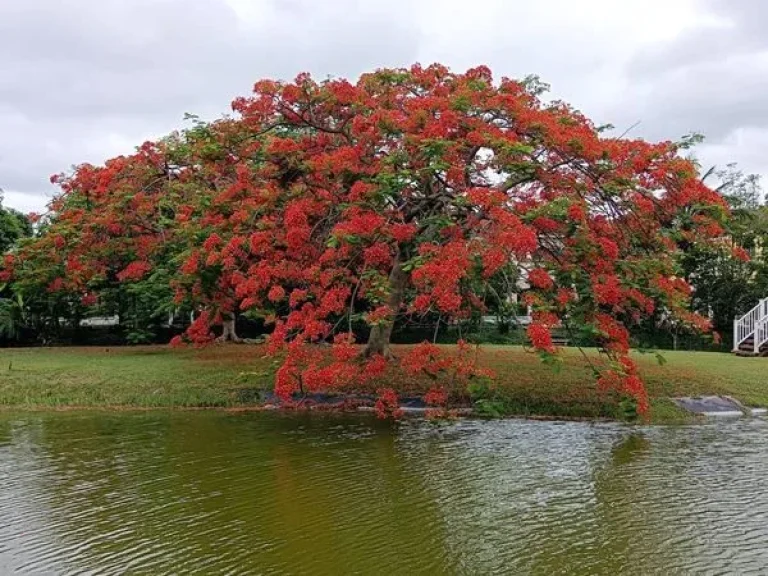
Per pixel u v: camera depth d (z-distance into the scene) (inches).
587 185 391.5
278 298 408.5
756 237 903.1
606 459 357.1
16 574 221.3
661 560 231.6
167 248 635.5
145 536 253.0
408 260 402.9
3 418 462.3
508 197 389.1
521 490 305.7
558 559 232.7
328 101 437.1
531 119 380.2
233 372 563.5
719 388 513.7
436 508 282.0
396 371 513.3
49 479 322.7
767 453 370.0
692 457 361.7
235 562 230.5
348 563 229.8
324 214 422.0
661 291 399.5
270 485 312.7
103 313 939.3
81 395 514.6
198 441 397.7
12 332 895.7
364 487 309.9
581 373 532.1
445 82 443.8
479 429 427.8
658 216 408.5
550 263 389.4
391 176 364.8
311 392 475.8
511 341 672.4
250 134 451.2
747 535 253.0
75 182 643.5
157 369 580.4
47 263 668.1
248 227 453.4
